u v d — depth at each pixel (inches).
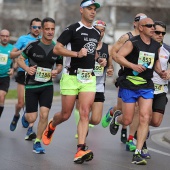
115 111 929.5
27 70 824.9
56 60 845.2
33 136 949.2
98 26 913.5
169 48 847.7
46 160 773.9
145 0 3624.5
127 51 756.6
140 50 755.4
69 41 743.7
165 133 1089.4
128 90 766.5
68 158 794.2
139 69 746.8
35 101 840.3
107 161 783.7
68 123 1216.8
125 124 785.6
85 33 743.1
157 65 791.1
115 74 4092.0
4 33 1083.9
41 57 828.6
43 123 823.7
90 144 944.3
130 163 775.1
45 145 904.3
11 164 741.3
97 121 884.0
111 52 875.4
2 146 882.8
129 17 4475.9
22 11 4574.3
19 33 4451.3
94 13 742.5
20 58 842.8
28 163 749.9
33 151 834.8
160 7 3609.7
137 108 859.4
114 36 4183.1
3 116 1307.8
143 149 827.4
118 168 735.7
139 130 764.6
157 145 977.5
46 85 833.5
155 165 770.8
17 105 1040.8
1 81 1097.4
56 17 4215.1
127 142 884.0
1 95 1092.5
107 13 4352.9
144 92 759.7
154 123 839.1
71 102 758.5
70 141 959.6
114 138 1019.9
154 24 755.4
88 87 748.0
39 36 1032.8
